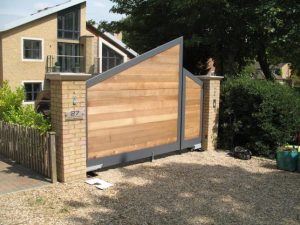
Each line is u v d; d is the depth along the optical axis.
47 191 6.29
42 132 6.95
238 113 10.23
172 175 7.61
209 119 10.01
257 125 9.71
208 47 17.02
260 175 7.93
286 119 9.59
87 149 7.14
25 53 23.97
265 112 9.52
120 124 7.77
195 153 9.73
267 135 9.58
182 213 5.62
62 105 6.54
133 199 6.11
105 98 7.39
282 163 8.43
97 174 7.43
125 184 6.89
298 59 15.98
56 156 6.79
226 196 6.46
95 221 5.17
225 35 14.89
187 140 9.61
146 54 8.17
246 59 17.14
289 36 13.28
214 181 7.33
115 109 7.62
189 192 6.59
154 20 18.73
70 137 6.71
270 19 12.86
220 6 14.09
